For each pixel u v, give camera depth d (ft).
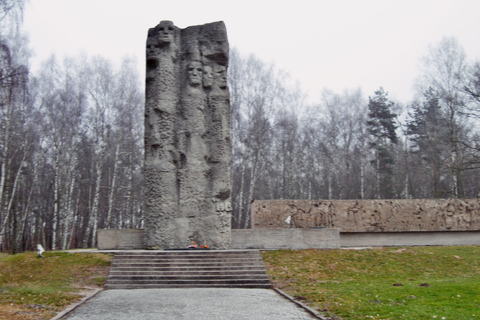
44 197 138.41
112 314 34.50
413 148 174.40
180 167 70.49
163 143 69.97
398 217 86.74
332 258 65.57
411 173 160.15
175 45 74.33
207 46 74.95
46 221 147.95
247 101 126.21
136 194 143.95
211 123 72.64
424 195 168.45
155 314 34.50
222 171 70.95
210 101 73.31
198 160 70.49
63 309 36.29
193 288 49.55
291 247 72.23
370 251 70.33
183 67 74.28
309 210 85.87
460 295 40.96
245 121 127.03
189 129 71.31
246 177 147.84
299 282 52.85
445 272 58.65
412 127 173.47
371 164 157.07
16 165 114.32
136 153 132.67
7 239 136.98
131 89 129.70
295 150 146.00
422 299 40.06
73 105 117.70
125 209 139.95
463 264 62.69
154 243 67.00
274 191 159.94
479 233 88.38
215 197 69.97
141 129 135.13
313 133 152.76
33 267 56.54
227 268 55.11
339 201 86.89
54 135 109.19
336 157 136.67
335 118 148.97
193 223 68.64
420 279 54.39
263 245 71.82
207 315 34.17
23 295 41.39
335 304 38.70
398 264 62.90
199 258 57.82
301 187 146.82
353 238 86.38
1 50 59.36
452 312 34.17
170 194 68.69
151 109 71.41
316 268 60.29
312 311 35.91
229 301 40.86
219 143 71.82
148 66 73.56
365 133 152.25
